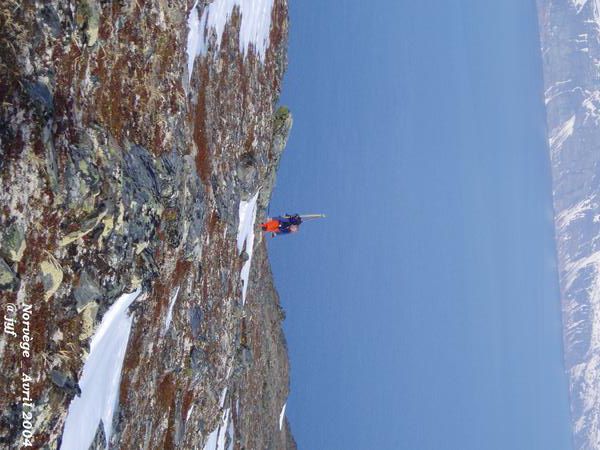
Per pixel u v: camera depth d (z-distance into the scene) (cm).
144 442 1261
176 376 1456
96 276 973
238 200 1962
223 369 1839
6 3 781
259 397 3022
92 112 977
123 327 1122
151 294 1243
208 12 1658
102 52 1016
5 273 762
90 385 1008
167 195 1225
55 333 876
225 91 1827
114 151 1002
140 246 1091
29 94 800
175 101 1315
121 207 999
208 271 1709
